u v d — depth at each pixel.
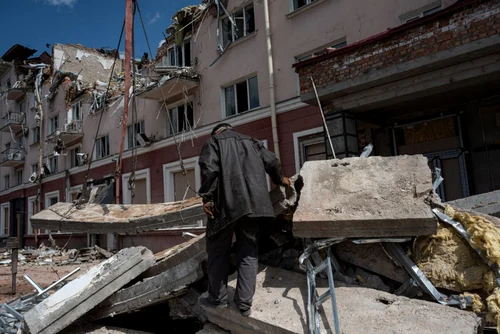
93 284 4.07
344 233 3.01
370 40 7.57
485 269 2.78
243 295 2.83
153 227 5.43
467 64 6.73
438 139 8.77
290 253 3.73
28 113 28.19
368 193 3.23
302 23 11.70
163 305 4.81
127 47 6.99
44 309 4.00
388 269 3.09
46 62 30.00
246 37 13.16
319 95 8.34
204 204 2.86
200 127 14.67
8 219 29.56
